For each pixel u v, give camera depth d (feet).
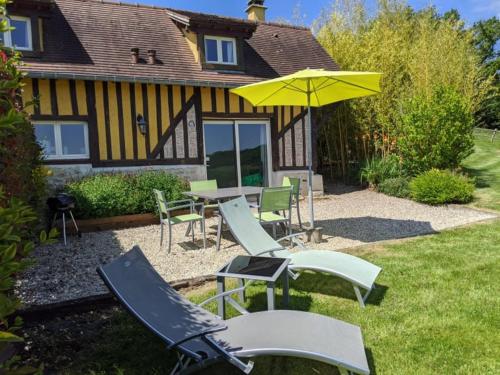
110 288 7.73
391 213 26.08
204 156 30.19
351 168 38.96
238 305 10.12
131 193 25.23
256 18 43.42
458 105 32.58
